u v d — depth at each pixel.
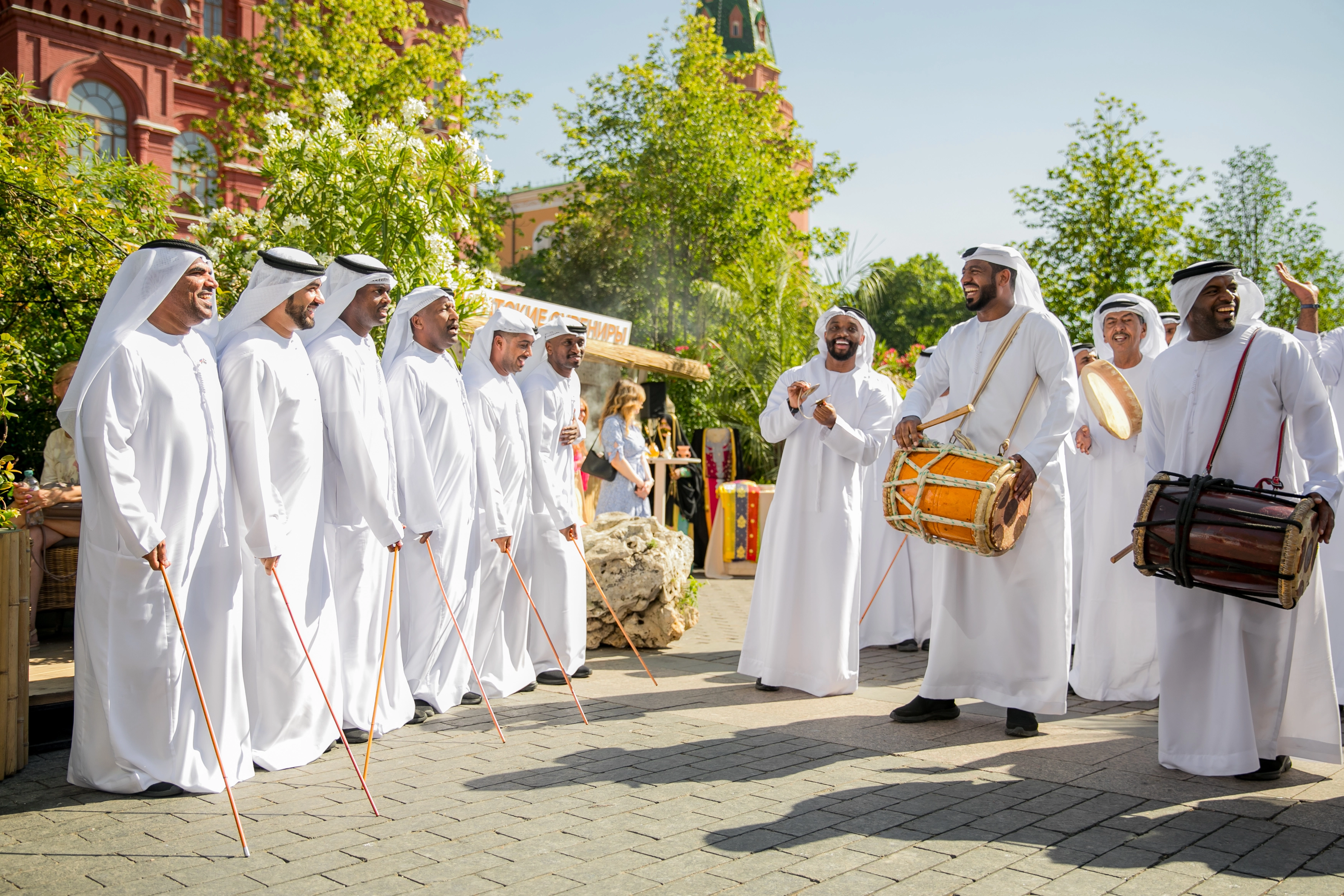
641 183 23.44
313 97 22.89
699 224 23.16
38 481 7.36
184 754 4.02
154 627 3.98
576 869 3.19
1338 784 4.14
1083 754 4.60
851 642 5.90
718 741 4.80
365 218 7.57
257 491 4.27
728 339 18.66
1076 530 6.92
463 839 3.47
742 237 23.19
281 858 3.30
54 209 6.97
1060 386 4.93
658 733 4.97
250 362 4.33
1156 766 4.39
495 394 5.94
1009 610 5.00
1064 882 3.08
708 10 56.50
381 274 5.02
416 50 23.77
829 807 3.80
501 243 26.23
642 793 3.97
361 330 5.09
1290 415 4.25
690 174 23.09
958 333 5.38
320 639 4.68
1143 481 5.80
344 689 4.89
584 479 11.52
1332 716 4.19
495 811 3.76
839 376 6.01
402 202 7.66
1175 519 4.09
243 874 3.16
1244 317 4.50
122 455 3.83
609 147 24.44
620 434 9.64
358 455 4.82
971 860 3.26
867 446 5.76
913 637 7.75
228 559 4.24
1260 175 21.27
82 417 3.83
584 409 9.78
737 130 24.27
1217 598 4.26
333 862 3.26
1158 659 4.50
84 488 4.00
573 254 30.66
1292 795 3.98
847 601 5.86
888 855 3.31
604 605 7.40
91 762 4.02
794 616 5.93
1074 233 17.92
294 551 4.55
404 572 5.47
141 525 3.82
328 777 4.27
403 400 5.29
